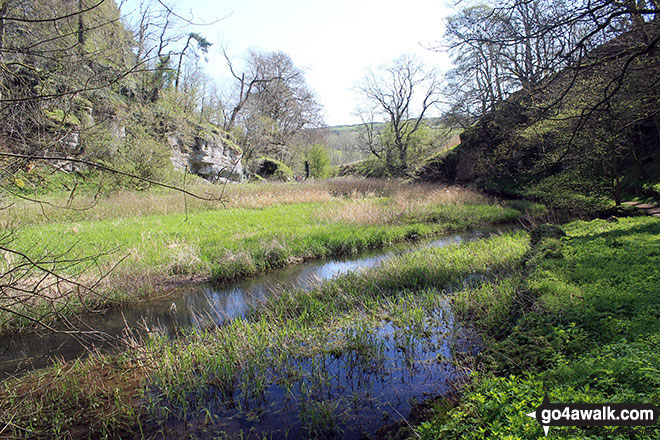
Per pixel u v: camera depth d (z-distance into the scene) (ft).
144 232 37.27
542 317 15.62
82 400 14.20
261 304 23.22
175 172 72.59
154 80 75.97
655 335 11.53
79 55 11.53
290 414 13.00
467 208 59.93
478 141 90.94
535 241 34.50
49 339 19.60
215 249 33.06
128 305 24.25
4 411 12.64
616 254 22.65
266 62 143.64
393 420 12.30
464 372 14.34
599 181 61.57
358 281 25.32
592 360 10.84
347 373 15.17
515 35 24.20
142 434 11.95
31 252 25.18
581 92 29.19
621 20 24.68
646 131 62.85
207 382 14.93
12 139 10.52
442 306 21.11
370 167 160.04
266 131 124.47
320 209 56.65
